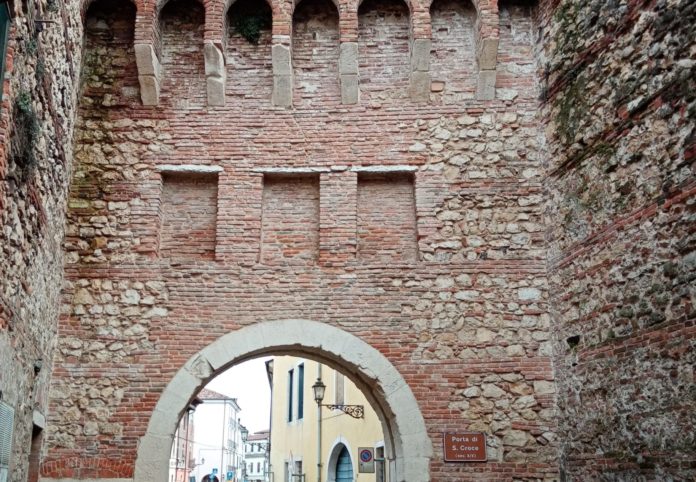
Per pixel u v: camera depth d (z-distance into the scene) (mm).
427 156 9156
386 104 9344
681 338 6109
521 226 8906
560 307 8320
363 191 9234
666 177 6445
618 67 7344
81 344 8383
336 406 16844
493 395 8375
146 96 9188
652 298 6574
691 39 6133
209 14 9211
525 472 8141
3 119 5207
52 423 8102
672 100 6387
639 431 6660
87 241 8727
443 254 8836
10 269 5820
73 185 8875
